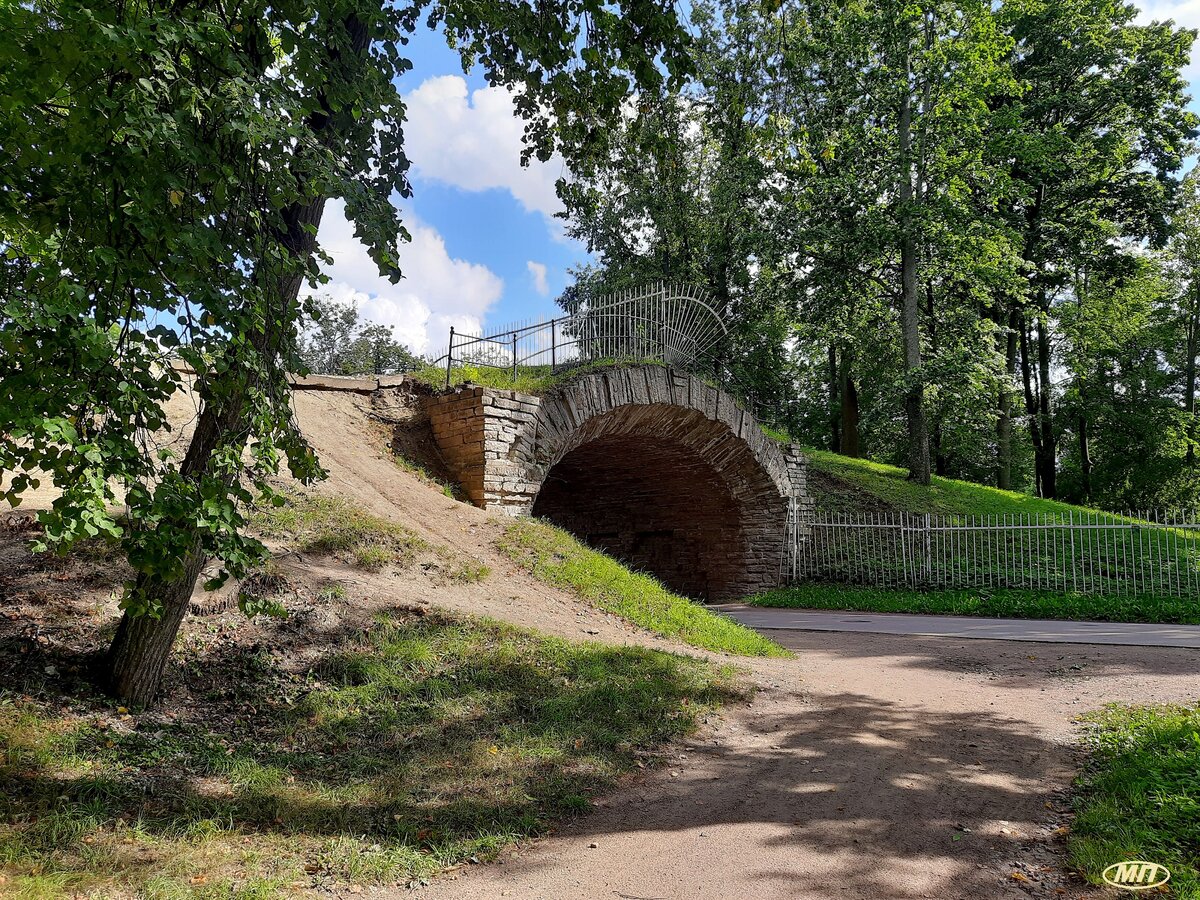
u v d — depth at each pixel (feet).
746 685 25.26
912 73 69.62
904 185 69.05
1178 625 43.70
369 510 33.76
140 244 11.69
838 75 68.80
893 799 15.76
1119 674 28.45
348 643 22.11
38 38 10.00
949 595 54.75
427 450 45.03
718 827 14.42
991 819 14.64
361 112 14.94
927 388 73.36
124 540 11.45
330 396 45.62
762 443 65.26
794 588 62.80
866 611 53.78
